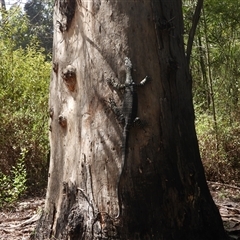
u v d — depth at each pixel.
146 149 4.46
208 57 10.18
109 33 4.49
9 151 8.73
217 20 10.12
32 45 11.58
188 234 4.62
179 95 4.69
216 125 9.59
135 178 4.45
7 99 9.60
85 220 4.54
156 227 4.49
